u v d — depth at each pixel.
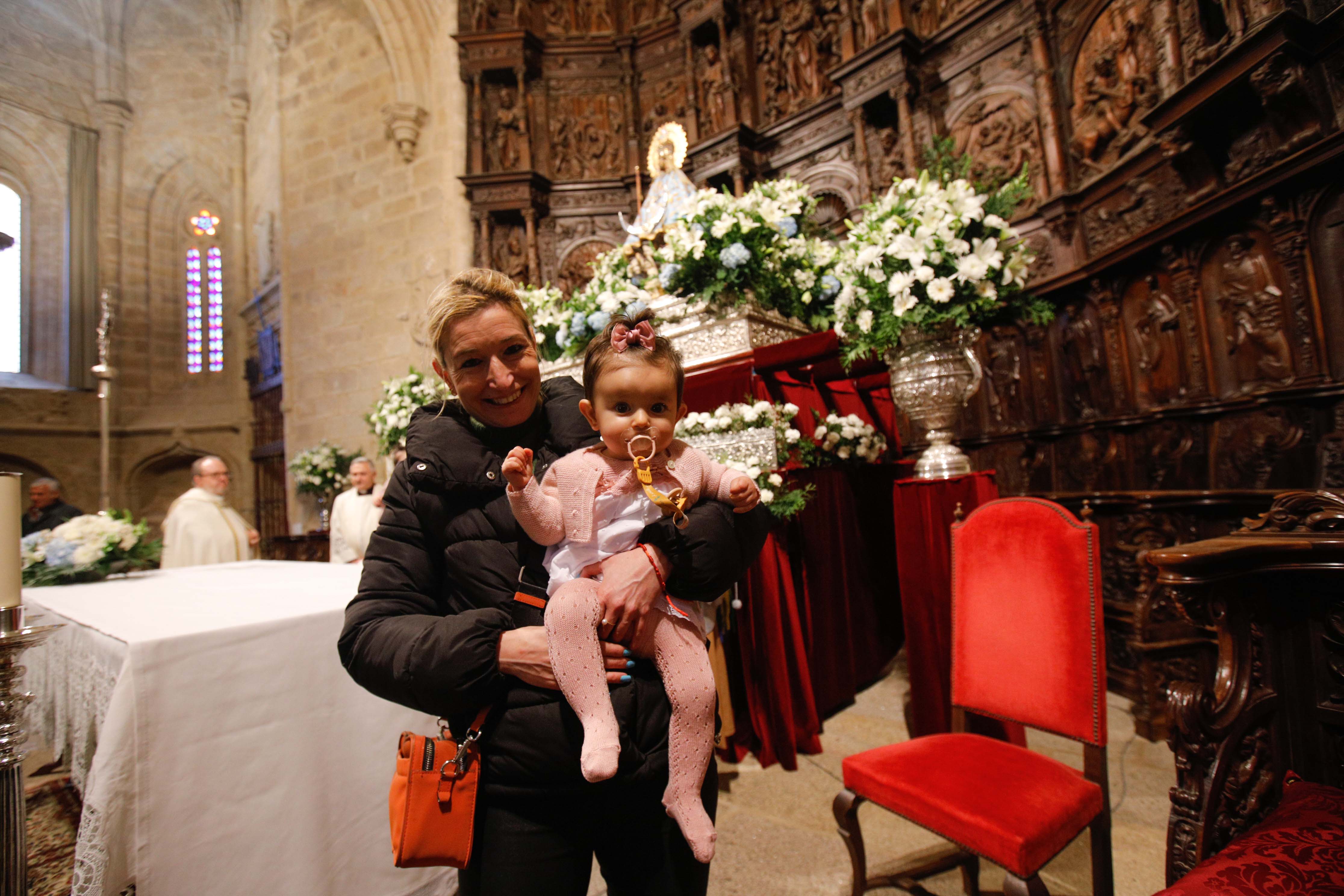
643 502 1.10
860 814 2.52
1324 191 3.28
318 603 2.11
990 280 3.00
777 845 2.33
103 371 7.75
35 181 13.70
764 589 2.99
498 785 1.05
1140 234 4.27
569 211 9.22
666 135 4.56
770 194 3.87
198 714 1.57
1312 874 1.10
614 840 1.10
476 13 9.28
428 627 1.03
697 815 0.99
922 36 6.88
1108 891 1.65
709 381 3.56
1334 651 1.50
